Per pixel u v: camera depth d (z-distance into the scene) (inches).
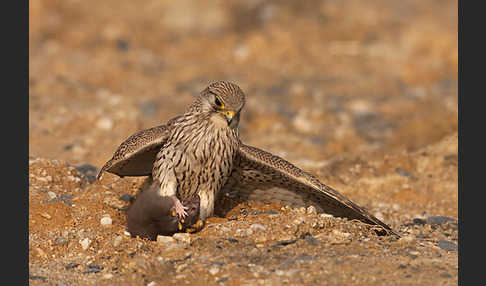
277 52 1144.2
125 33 1200.8
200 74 1029.2
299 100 916.6
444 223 460.4
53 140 652.1
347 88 987.3
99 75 970.7
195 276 325.1
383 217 484.4
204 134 389.4
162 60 1109.7
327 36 1229.1
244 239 365.4
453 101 892.6
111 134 687.7
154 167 406.3
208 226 385.4
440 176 565.3
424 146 645.9
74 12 1279.5
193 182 402.0
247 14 1278.3
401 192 537.0
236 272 326.0
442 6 1542.8
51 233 390.0
